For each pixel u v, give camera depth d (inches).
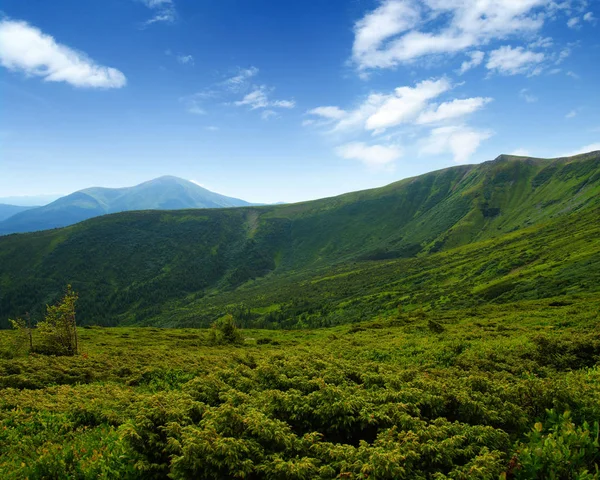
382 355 1182.3
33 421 639.8
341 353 1298.0
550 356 805.9
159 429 379.9
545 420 387.5
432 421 386.6
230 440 322.7
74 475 401.7
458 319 2608.3
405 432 349.7
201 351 2128.4
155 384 1046.4
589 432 315.0
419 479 291.0
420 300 5649.6
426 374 569.3
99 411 653.3
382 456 291.0
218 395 504.7
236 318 7726.4
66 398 799.1
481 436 340.2
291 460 313.7
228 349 2369.6
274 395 435.8
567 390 406.3
